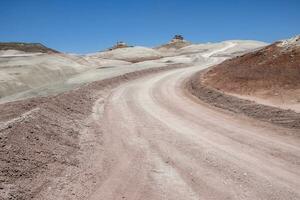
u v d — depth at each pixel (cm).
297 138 1418
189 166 1123
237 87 2653
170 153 1266
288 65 2736
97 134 1563
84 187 955
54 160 1109
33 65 4681
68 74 4831
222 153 1247
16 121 1330
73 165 1112
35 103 1927
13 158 1009
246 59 3372
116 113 2061
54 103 1905
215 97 2508
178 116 1955
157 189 949
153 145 1376
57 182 958
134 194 920
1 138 1111
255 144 1355
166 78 4122
